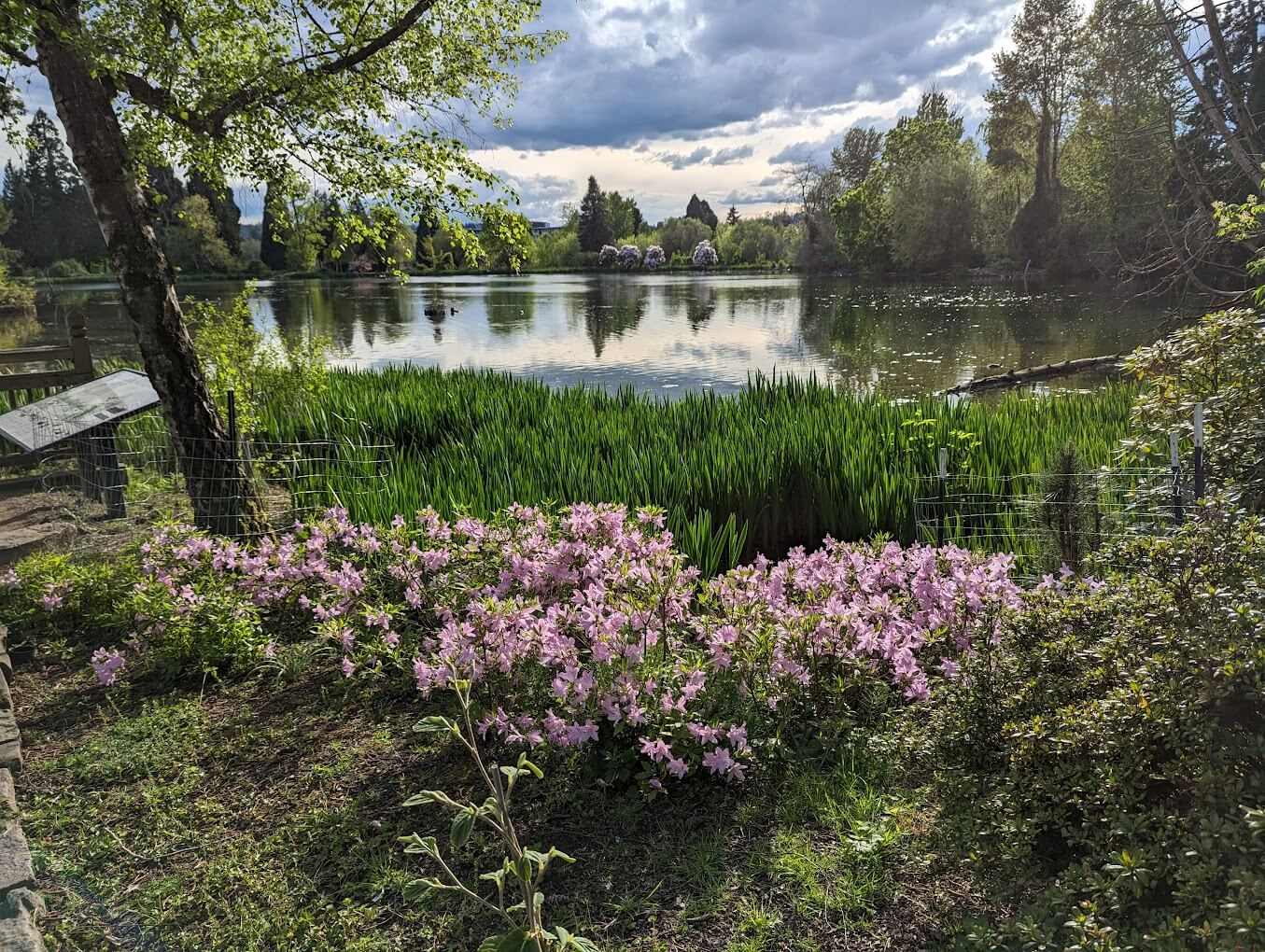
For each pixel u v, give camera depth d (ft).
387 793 11.55
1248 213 24.76
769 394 36.78
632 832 10.54
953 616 13.57
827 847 9.95
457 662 12.64
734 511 23.32
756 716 12.32
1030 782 8.93
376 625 15.64
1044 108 145.28
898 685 13.34
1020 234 149.69
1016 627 10.72
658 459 24.38
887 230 195.72
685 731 11.33
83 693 14.99
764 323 104.99
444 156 25.64
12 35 18.07
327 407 37.50
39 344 86.17
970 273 170.50
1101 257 125.08
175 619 15.71
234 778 12.13
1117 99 76.59
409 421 35.42
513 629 13.09
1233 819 7.06
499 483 22.70
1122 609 9.87
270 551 17.99
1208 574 9.18
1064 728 8.64
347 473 27.45
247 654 15.58
